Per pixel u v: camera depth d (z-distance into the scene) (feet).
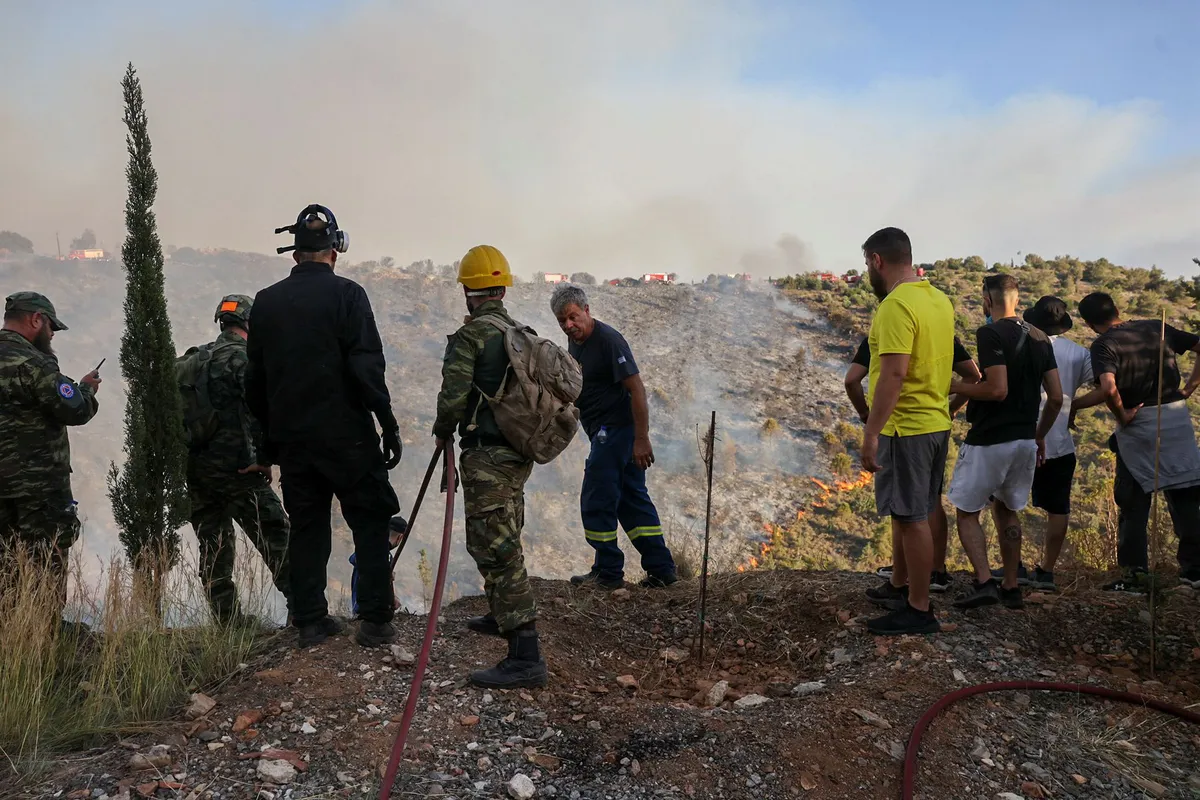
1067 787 9.47
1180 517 16.24
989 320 14.49
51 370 13.24
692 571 19.44
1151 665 12.37
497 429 11.41
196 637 12.55
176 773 9.11
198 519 15.30
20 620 11.17
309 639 12.24
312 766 9.21
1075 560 21.02
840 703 10.92
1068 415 16.60
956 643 12.84
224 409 14.71
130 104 14.08
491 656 12.48
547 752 9.82
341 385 11.67
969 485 14.26
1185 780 9.71
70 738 10.03
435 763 9.41
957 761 9.73
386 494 12.26
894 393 12.46
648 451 17.16
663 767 9.43
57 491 13.70
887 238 13.20
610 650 14.28
